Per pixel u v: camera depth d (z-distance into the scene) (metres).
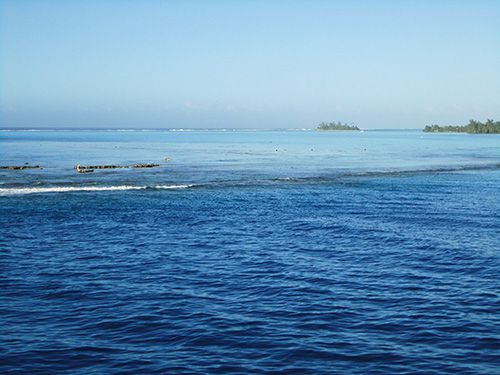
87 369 13.94
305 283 21.91
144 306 18.92
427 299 19.78
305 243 29.69
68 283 21.86
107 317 17.80
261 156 111.31
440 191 54.00
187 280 22.36
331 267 24.48
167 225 35.16
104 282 22.03
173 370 13.85
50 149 131.00
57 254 27.03
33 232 32.59
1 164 81.88
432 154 120.81
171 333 16.36
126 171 73.25
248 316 17.89
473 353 15.00
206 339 15.88
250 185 58.59
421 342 15.73
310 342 15.69
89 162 88.88
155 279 22.52
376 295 20.27
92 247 28.64
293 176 68.75
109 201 45.72
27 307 18.84
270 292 20.64
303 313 18.20
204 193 51.66
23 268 24.25
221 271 23.81
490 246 28.61
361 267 24.47
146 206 43.12
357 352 15.02
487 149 143.25
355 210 41.38
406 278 22.64
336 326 17.00
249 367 14.05
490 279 22.47
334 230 33.34
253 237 31.33
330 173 73.44
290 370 13.88
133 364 14.22
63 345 15.47
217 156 110.62
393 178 67.44
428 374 13.70
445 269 24.11
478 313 18.25
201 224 35.56
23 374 13.63
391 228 33.91
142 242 29.94
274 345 15.46
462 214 39.41
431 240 30.22
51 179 61.91
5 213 39.16
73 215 38.62
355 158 106.19
